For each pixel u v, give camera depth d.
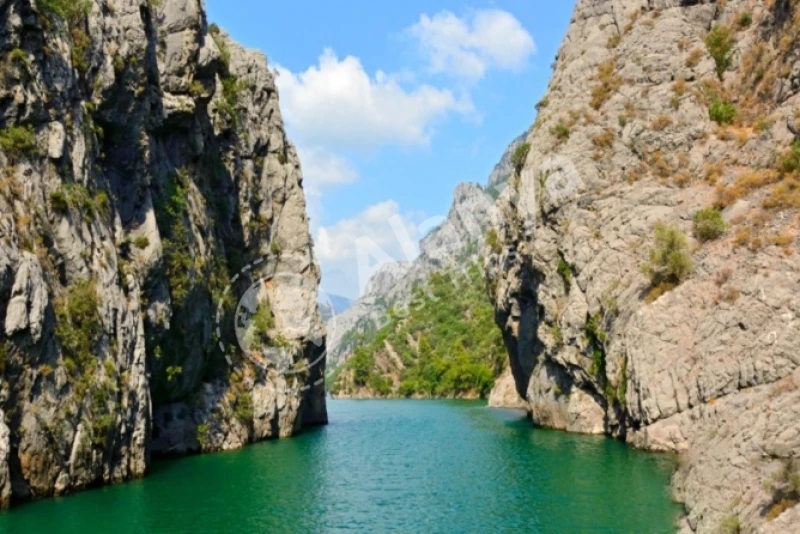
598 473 41.41
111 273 39.97
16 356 32.16
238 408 59.78
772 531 23.06
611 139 63.00
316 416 81.38
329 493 38.69
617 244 57.22
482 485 40.19
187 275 51.44
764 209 47.28
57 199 36.41
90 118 40.53
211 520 32.62
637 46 66.19
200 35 55.66
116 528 30.62
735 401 37.97
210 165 62.00
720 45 63.47
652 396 47.03
